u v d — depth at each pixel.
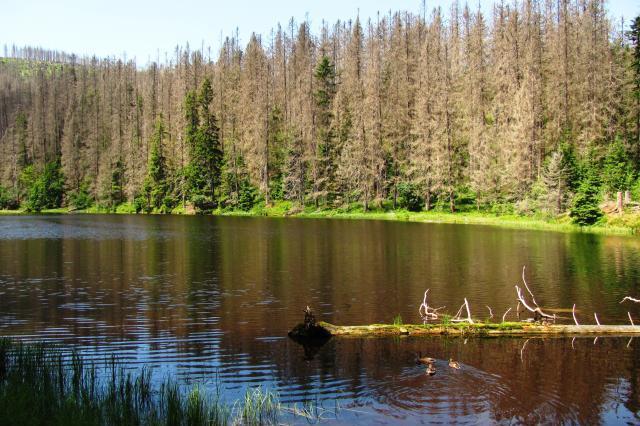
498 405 10.02
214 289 22.03
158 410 9.55
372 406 9.97
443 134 71.56
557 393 10.62
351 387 10.97
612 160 54.31
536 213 57.31
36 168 118.25
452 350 13.49
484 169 65.50
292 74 106.81
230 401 10.33
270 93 99.31
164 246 37.16
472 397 10.39
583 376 11.59
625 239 39.41
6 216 83.31
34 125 127.12
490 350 13.48
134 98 122.94
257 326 16.25
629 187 52.38
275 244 38.16
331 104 91.38
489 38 86.81
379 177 77.50
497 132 70.81
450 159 71.88
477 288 22.02
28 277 24.91
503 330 15.05
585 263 28.25
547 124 67.00
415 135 79.69
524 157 62.00
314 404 10.10
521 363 12.43
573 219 50.12
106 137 120.88
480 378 11.41
